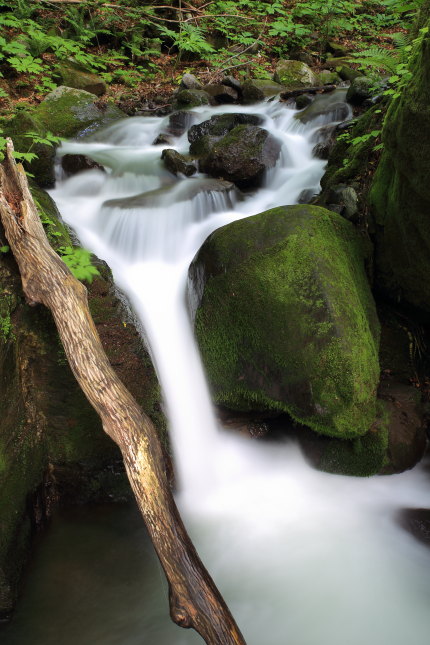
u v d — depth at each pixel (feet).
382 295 15.08
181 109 26.50
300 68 29.04
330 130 20.97
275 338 12.37
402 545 11.15
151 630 9.65
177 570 8.18
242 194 18.79
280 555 11.03
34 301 10.70
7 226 11.23
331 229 13.64
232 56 32.63
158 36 34.32
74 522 11.59
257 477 12.87
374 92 22.48
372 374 12.12
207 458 12.89
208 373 13.37
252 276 12.84
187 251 16.44
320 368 11.80
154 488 8.86
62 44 28.43
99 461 11.64
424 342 14.76
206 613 7.85
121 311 12.28
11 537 9.82
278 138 20.30
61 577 10.51
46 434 11.49
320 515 11.92
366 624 9.70
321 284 12.25
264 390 12.58
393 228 13.85
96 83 27.86
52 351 11.25
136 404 9.78
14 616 9.71
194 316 13.91
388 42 35.04
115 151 22.00
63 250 12.48
